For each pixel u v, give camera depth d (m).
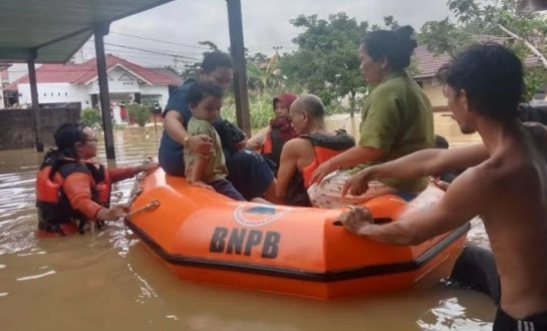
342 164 3.34
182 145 4.16
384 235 2.62
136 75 39.91
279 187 4.24
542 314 1.86
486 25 10.45
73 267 3.83
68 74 41.03
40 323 2.90
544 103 4.88
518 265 1.91
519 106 1.95
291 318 2.80
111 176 5.09
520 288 1.91
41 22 11.12
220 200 3.59
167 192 3.98
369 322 2.72
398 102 3.21
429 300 2.96
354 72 18.92
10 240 4.61
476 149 2.53
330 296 2.94
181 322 2.82
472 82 1.92
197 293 3.20
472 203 1.98
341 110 20.41
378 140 3.18
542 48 10.23
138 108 31.12
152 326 2.80
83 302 3.17
